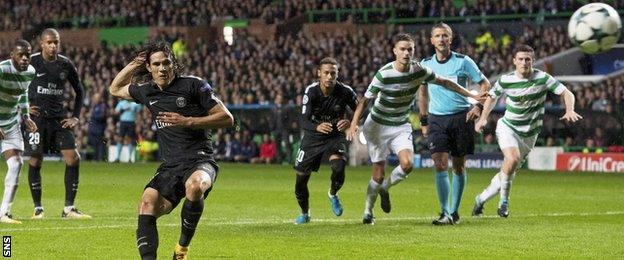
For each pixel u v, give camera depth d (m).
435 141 14.69
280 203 18.70
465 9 44.22
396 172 14.38
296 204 18.47
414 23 45.69
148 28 50.25
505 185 15.66
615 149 32.03
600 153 32.03
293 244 12.02
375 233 13.20
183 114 10.30
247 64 42.56
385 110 14.19
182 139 10.23
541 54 39.69
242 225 14.20
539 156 33.38
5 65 14.29
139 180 25.75
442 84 13.98
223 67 42.81
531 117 15.59
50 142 15.48
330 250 11.50
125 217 15.59
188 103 10.30
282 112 35.97
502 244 12.09
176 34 48.38
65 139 15.49
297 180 14.66
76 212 15.52
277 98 36.47
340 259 10.80
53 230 13.37
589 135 32.78
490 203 19.03
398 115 14.25
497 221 14.98
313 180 26.02
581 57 38.16
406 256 11.03
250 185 23.80
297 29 48.25
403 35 13.82
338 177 14.79
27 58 14.36
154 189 10.04
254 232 13.27
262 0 49.94
